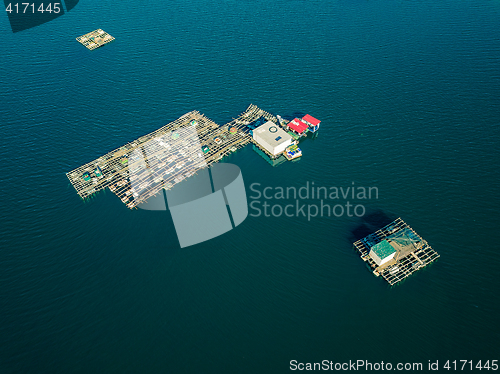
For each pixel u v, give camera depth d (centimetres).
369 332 13338
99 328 13775
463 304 13850
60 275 15288
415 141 19325
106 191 18162
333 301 14150
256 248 15800
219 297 14425
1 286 15012
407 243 15125
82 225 16888
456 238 15588
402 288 14375
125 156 19500
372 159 18725
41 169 19288
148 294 14625
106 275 15225
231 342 13250
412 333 13262
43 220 17150
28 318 14125
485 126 19788
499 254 15075
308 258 15412
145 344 13325
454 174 17850
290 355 12900
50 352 13262
